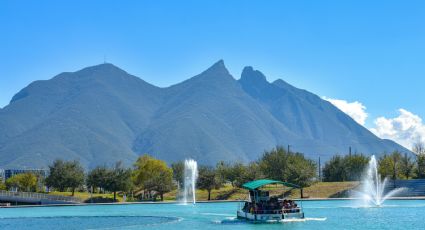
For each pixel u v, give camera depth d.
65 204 146.00
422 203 114.50
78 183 176.38
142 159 190.62
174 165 194.88
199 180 151.50
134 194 177.62
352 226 67.62
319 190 148.00
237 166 175.38
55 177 176.88
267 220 75.94
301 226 68.75
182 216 93.75
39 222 88.75
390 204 112.50
